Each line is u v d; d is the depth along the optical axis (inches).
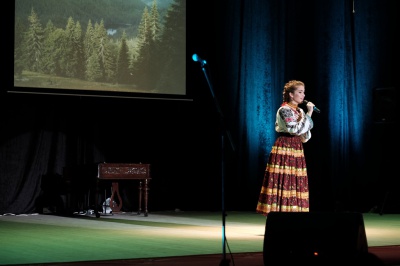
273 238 130.8
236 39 387.5
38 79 340.5
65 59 346.6
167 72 370.3
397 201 365.4
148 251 192.5
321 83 391.5
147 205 341.7
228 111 386.3
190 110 382.9
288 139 232.8
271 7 392.2
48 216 330.0
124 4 362.6
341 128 391.5
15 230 256.5
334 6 394.0
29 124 346.3
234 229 264.2
